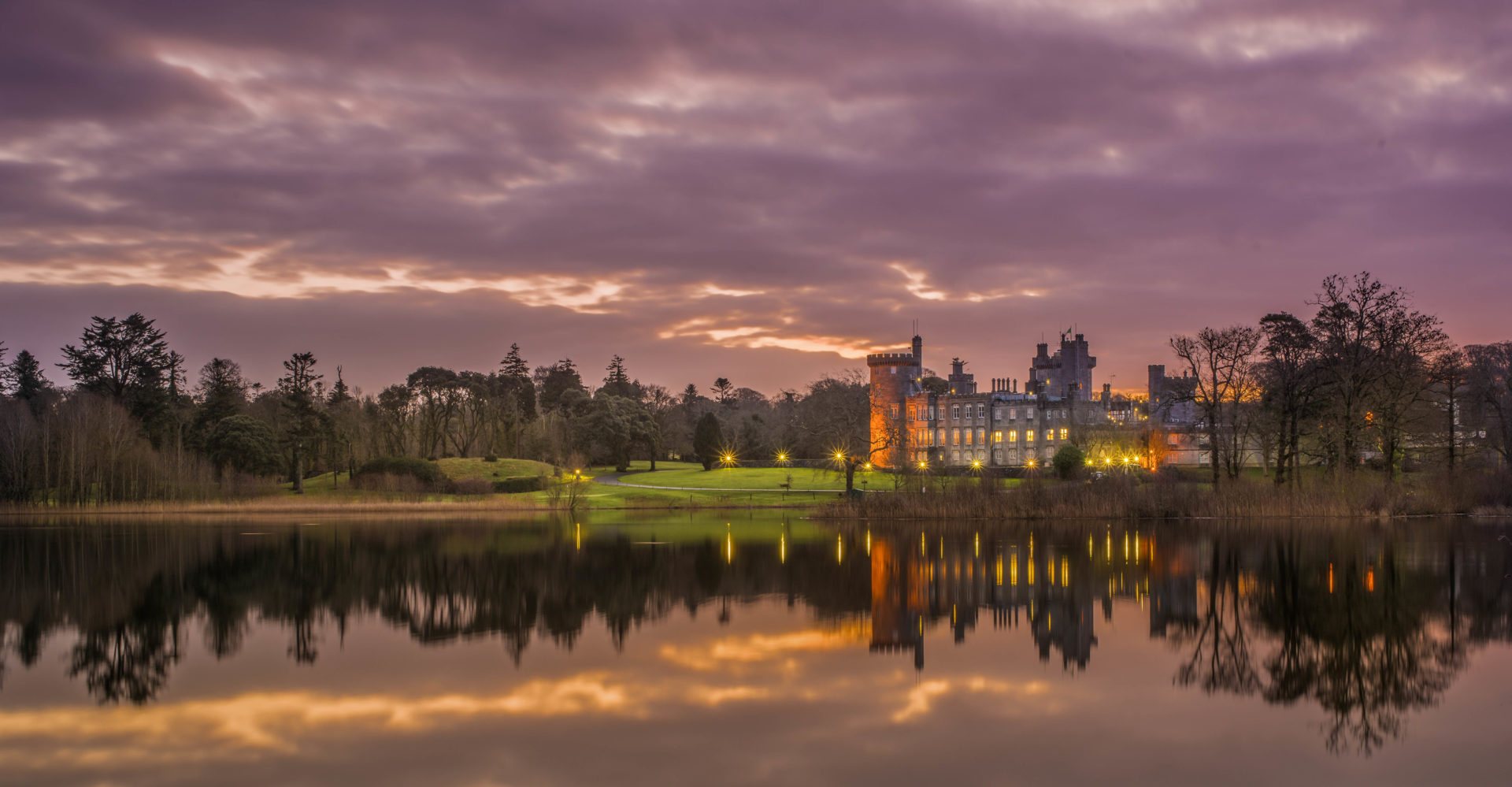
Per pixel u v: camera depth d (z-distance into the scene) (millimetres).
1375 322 75562
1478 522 70500
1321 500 73750
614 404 143750
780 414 198875
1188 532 65188
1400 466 87375
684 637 32656
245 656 30109
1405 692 26203
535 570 48562
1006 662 29234
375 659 29562
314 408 107250
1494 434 85062
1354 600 39375
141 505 88438
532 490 106562
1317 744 21938
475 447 142250
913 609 37750
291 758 20922
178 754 21188
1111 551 54875
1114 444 111812
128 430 97688
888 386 138625
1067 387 143000
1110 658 29906
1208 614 36781
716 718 23594
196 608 38625
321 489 102750
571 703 24828
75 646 31859
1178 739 22250
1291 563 49375
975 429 137375
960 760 20812
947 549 56562
